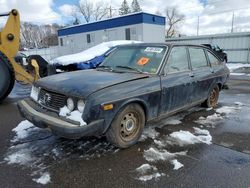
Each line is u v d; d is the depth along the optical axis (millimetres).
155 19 22938
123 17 23266
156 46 4113
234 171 2898
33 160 3125
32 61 7793
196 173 2852
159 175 2807
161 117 3945
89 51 8953
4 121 4676
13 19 6395
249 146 3594
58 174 2816
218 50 18891
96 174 2822
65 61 8016
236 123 4605
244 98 6855
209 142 3717
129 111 3340
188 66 4473
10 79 6184
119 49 4512
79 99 2906
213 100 5617
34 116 3182
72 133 2795
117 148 3445
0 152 3336
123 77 3443
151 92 3527
